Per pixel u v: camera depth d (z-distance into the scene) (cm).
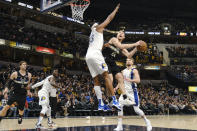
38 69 2039
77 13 1398
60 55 2136
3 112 532
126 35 2944
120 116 501
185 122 850
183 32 2928
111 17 360
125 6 3036
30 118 991
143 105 1564
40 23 2392
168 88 2483
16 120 845
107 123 750
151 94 2108
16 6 1931
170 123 788
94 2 2845
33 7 2047
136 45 381
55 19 2295
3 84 1375
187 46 3125
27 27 2261
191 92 2461
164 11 3231
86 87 1714
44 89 618
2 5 1950
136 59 2836
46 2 1132
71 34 2634
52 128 548
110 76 376
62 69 2077
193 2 3091
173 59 2906
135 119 1023
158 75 2839
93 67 364
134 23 3247
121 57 2606
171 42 3144
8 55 2019
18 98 540
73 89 1566
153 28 3188
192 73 2658
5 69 1708
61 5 1050
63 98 1237
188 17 3372
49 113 610
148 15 3262
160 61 2841
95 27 372
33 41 1953
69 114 1272
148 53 2922
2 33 1742
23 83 539
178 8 3183
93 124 695
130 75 495
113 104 358
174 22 3325
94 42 363
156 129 526
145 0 3064
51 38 2272
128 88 494
